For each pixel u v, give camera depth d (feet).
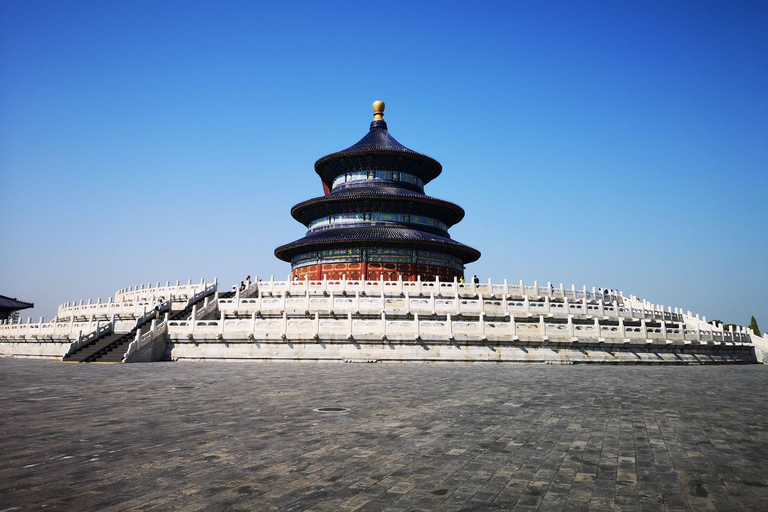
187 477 33.17
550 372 119.65
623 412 60.95
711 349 186.80
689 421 55.36
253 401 67.31
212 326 155.74
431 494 30.63
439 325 152.25
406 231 263.08
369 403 66.18
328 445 42.55
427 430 49.16
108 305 205.05
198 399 68.90
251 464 36.45
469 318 172.86
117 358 148.97
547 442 44.55
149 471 34.42
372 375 106.32
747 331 209.97
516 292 199.52
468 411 60.54
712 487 32.63
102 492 30.07
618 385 91.97
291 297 190.60
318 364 141.18
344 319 171.12
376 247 261.44
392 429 49.47
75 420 52.54
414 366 135.13
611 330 165.48
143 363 144.46
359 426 50.78
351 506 28.37
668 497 30.66
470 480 33.47
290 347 151.12
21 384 85.97
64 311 229.45
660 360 170.71
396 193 272.72
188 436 45.37
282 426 50.34
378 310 169.89
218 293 223.51
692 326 228.63
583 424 53.01
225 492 30.35
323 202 276.62
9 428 48.06
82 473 33.73
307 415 56.75
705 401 71.77
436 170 308.81
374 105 326.03
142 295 240.32
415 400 69.36
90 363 144.87
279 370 118.73
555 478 34.14
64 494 29.60
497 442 44.34
